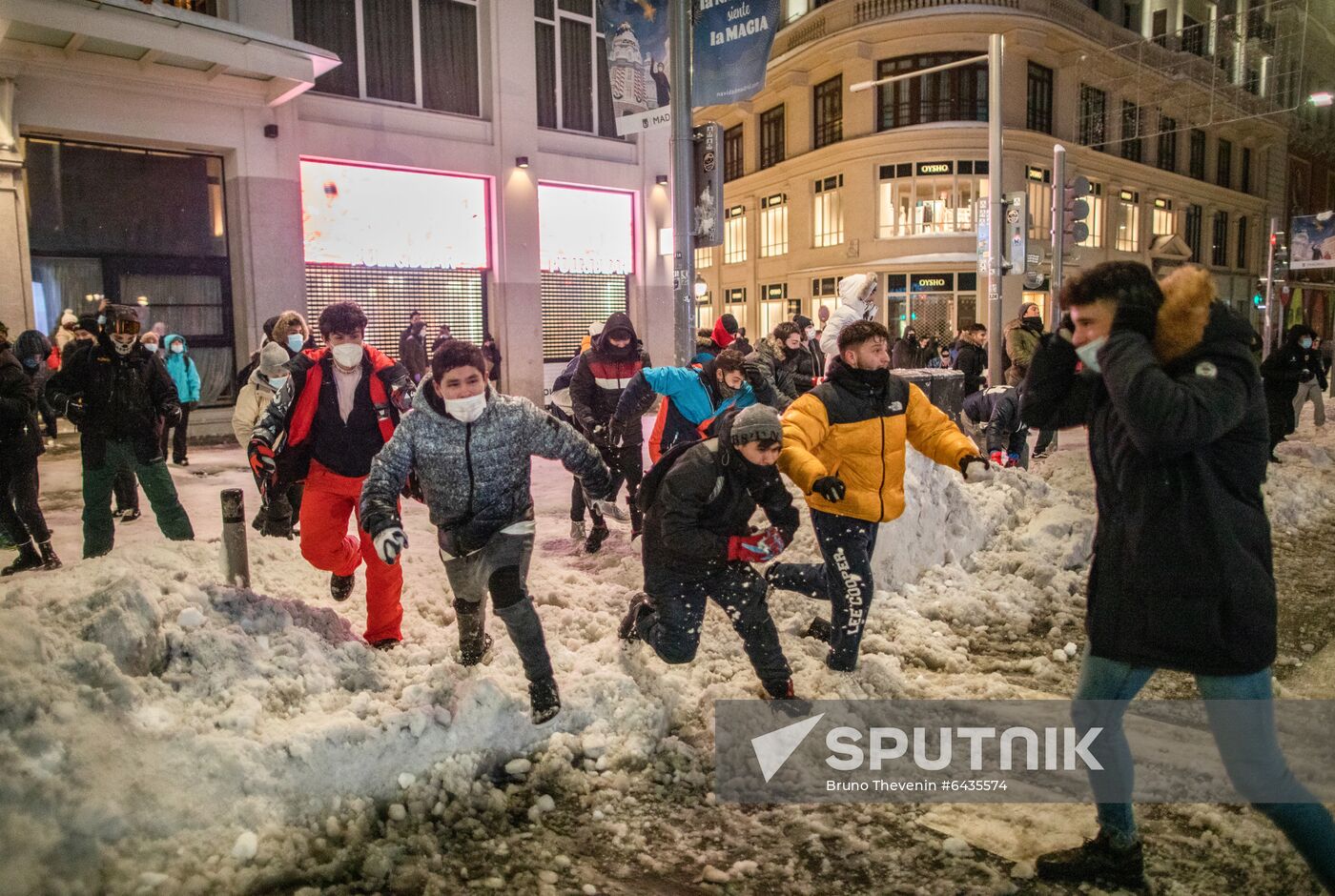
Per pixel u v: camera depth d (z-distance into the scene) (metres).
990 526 6.47
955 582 5.68
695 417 5.49
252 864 2.72
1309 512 8.44
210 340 13.63
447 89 15.57
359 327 3.95
